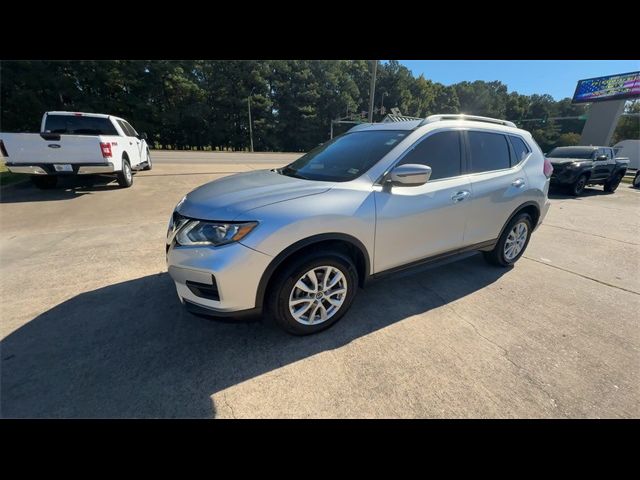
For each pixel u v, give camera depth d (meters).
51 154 6.86
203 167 15.08
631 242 5.19
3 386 1.90
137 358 2.17
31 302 2.84
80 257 3.85
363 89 58.00
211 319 2.15
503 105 80.44
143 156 11.66
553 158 11.12
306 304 2.36
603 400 1.92
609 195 11.18
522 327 2.66
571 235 5.56
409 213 2.62
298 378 2.04
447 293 3.22
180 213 2.29
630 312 2.95
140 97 41.41
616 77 25.08
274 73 49.66
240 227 2.02
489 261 3.88
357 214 2.34
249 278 2.05
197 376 2.03
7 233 4.73
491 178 3.22
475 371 2.13
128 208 6.40
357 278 2.56
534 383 2.04
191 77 45.88
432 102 67.06
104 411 1.76
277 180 2.65
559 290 3.36
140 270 3.52
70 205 6.58
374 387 1.98
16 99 33.62
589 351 2.37
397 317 2.76
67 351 2.21
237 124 49.09
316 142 53.84
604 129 26.25
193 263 2.05
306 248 2.26
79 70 36.66
